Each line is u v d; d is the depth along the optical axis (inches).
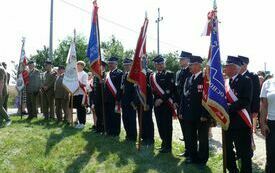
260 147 256.7
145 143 245.8
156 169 202.2
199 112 202.4
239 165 207.2
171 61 882.8
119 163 213.5
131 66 230.1
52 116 336.5
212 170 199.9
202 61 206.1
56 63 876.0
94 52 265.0
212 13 182.5
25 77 339.0
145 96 228.1
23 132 272.4
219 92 175.8
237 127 179.2
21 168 221.0
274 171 170.2
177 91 227.5
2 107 307.6
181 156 221.9
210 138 285.3
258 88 220.4
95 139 252.8
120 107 258.1
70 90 294.5
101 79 264.1
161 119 230.5
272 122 169.6
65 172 213.2
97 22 267.0
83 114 296.2
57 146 243.4
